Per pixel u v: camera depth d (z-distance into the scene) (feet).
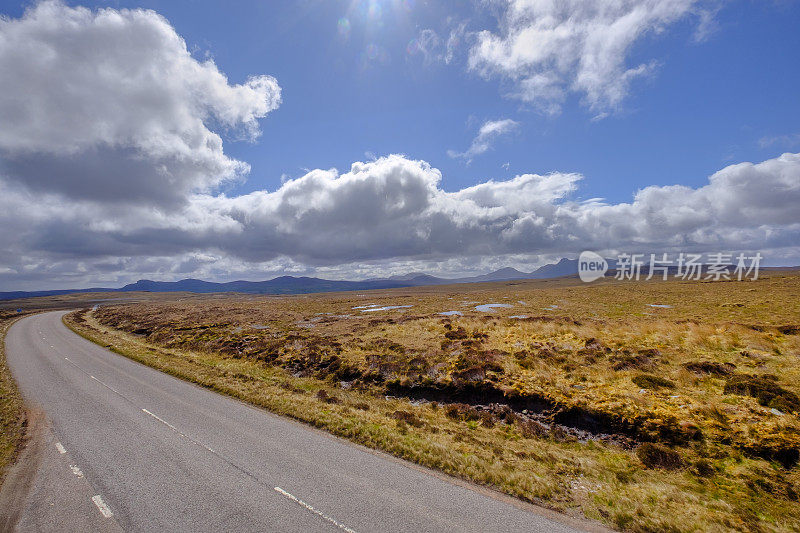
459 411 50.80
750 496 29.43
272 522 24.86
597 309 144.46
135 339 125.08
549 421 45.88
